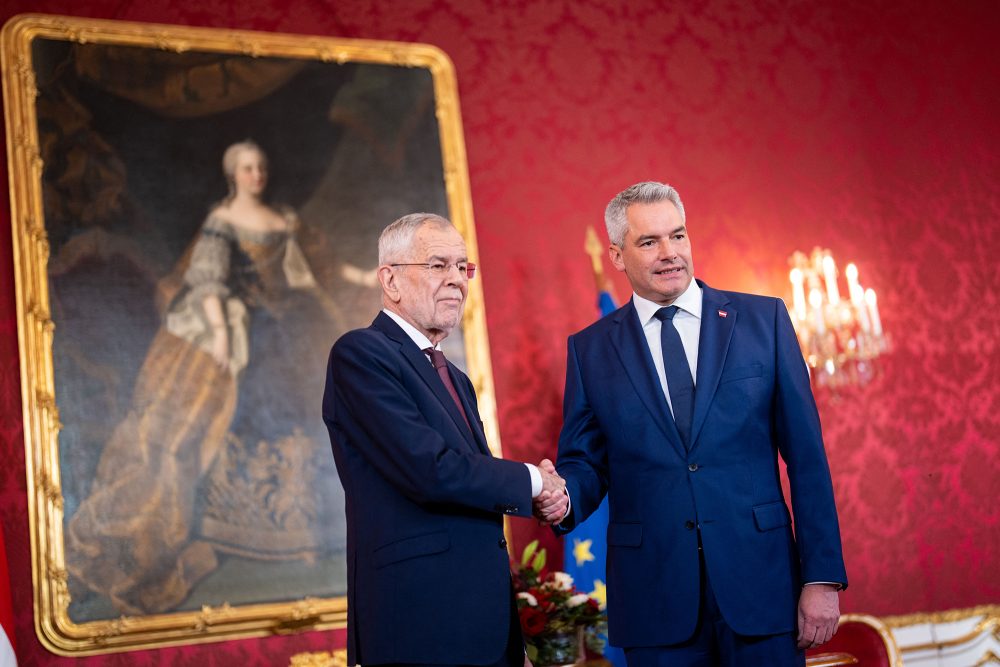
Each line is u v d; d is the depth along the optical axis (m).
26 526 4.48
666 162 5.78
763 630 2.71
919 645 5.47
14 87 4.80
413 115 5.38
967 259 6.16
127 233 4.82
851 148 6.12
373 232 5.18
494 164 5.51
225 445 4.76
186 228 4.91
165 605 4.54
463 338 5.19
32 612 4.39
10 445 4.52
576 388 3.15
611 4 5.91
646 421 2.92
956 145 6.33
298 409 4.89
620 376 3.02
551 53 5.74
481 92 5.58
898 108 6.27
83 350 4.66
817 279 5.74
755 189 5.89
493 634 2.45
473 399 2.91
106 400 4.65
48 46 4.90
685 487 2.83
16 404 4.57
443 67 5.48
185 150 4.99
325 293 5.04
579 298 5.46
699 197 5.79
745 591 2.73
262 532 4.73
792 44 6.18
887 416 5.75
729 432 2.85
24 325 4.60
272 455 4.81
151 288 4.80
